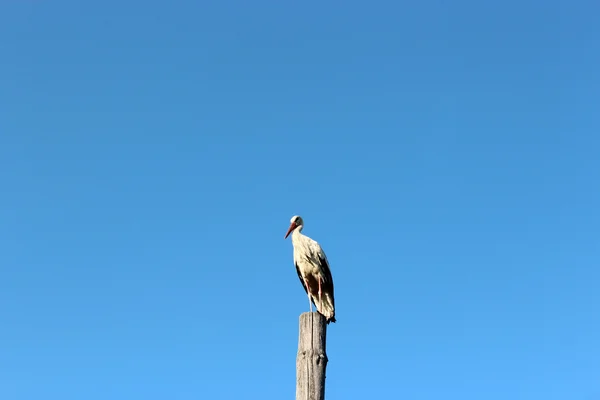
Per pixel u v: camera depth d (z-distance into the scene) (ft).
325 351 25.14
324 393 24.32
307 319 25.61
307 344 25.05
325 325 25.71
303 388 24.16
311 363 24.56
